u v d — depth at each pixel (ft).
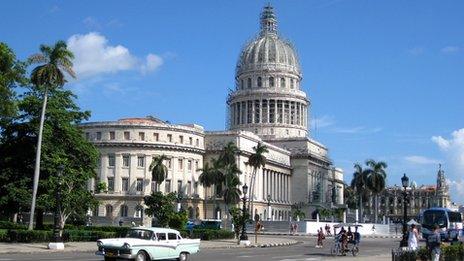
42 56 219.41
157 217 272.92
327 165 643.04
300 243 237.45
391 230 436.35
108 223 402.52
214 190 468.34
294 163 581.94
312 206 564.30
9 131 227.81
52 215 369.50
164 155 422.00
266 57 623.77
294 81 628.69
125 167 447.42
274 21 653.30
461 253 117.80
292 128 609.83
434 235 110.52
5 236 175.22
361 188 516.32
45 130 222.69
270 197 509.76
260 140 526.57
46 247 160.04
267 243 220.23
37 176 202.08
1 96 193.67
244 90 618.85
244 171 484.74
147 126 453.17
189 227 267.18
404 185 171.83
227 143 475.72
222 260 128.57
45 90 214.90
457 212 269.44
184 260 118.21
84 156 239.50
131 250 106.42
